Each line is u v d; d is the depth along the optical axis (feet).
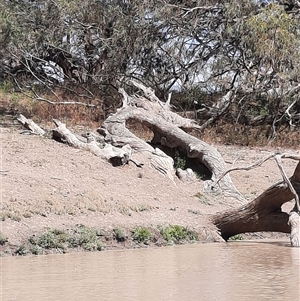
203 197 58.03
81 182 53.57
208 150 64.08
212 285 29.58
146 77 89.51
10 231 40.40
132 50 86.22
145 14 85.97
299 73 78.95
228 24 83.30
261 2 86.89
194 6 88.53
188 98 90.89
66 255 39.45
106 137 66.74
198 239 47.37
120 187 55.31
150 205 51.47
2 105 87.86
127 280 30.81
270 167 71.46
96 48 89.66
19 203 45.21
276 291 28.14
